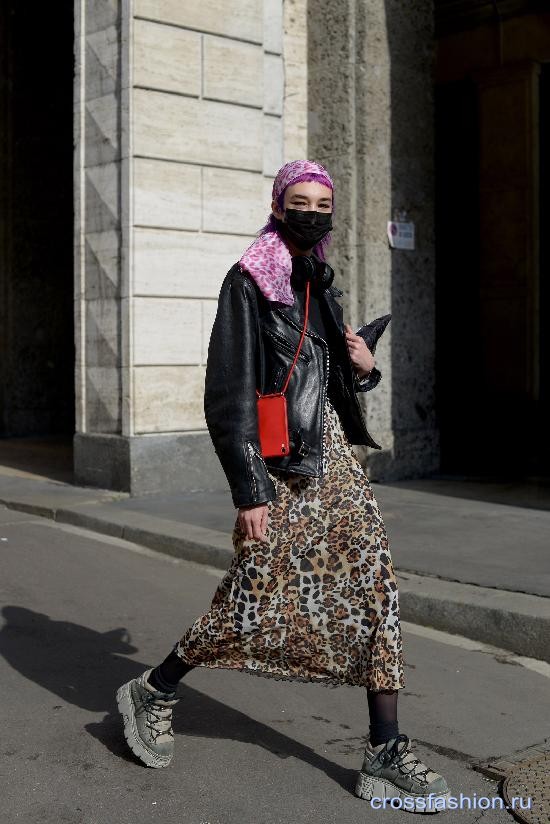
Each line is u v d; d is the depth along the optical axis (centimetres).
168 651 470
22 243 1403
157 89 841
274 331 312
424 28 935
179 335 866
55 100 1434
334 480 313
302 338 313
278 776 336
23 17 1398
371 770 316
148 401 852
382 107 905
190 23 854
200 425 883
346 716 392
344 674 314
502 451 1127
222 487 895
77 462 904
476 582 536
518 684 432
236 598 312
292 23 920
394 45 913
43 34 1420
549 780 333
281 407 307
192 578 614
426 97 939
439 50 1266
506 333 1247
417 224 936
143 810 311
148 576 617
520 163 1218
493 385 1261
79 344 892
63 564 644
